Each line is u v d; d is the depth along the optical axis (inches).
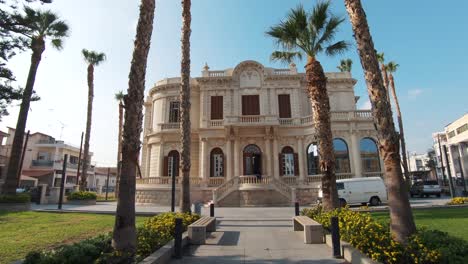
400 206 243.8
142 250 255.1
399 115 1360.7
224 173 1120.8
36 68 865.5
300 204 1001.5
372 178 866.1
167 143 1195.9
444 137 2336.4
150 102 1411.2
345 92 1225.4
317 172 1077.8
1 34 705.6
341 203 829.8
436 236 217.8
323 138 466.9
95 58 1293.1
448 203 765.9
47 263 186.9
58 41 959.6
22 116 821.2
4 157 1722.4
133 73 278.7
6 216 615.2
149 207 928.9
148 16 301.0
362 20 296.2
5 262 260.5
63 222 521.7
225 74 1251.2
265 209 829.2
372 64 282.4
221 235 413.1
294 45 547.5
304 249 318.7
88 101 1238.3
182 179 491.2
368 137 1055.6
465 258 184.9
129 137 262.5
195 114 1230.9
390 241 226.8
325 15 527.5
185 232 374.6
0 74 688.4
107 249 231.1
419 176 2253.9
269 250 316.5
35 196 1125.1
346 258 269.6
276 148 1117.1
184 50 549.6
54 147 2144.4
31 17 748.6
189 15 569.0
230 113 1195.3
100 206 948.0
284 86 1216.8
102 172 2989.7
